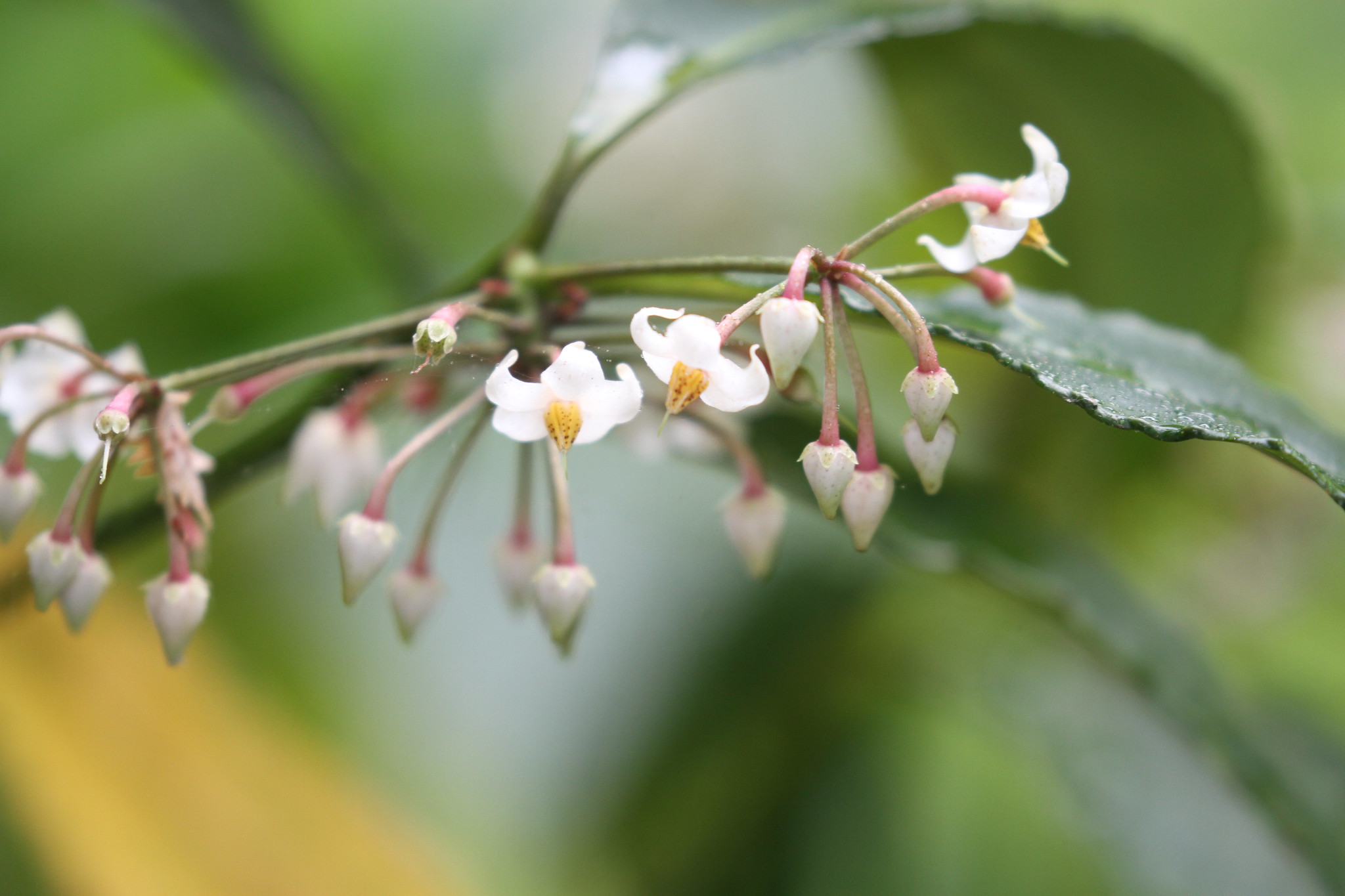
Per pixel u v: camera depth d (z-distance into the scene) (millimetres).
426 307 232
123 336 390
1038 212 212
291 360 230
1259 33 419
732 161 418
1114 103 268
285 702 346
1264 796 253
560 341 233
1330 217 376
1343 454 225
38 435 235
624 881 338
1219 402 224
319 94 324
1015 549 258
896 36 269
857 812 331
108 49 397
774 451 256
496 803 337
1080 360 224
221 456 242
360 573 220
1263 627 367
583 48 447
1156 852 277
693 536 354
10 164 389
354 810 328
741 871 331
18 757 288
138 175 399
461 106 441
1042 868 318
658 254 416
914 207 211
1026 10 253
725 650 336
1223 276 281
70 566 218
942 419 208
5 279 382
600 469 364
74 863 281
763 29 254
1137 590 266
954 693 322
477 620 354
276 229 403
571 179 238
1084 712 302
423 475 331
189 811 307
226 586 356
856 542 210
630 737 336
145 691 319
